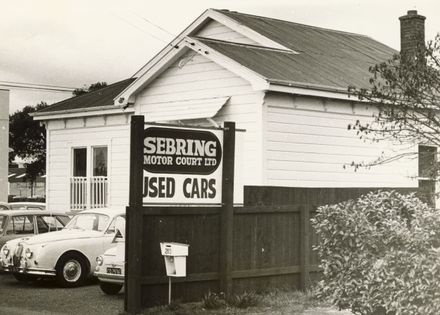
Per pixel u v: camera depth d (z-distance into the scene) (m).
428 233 8.38
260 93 17.41
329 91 18.17
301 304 12.12
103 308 12.64
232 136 12.75
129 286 11.55
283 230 13.58
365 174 19.70
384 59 23.77
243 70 17.53
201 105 18.67
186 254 11.65
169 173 12.09
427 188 16.45
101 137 23.20
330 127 18.88
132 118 11.68
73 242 15.86
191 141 12.35
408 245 8.45
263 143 17.41
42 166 78.75
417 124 16.12
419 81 14.10
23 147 78.75
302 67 19.27
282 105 17.84
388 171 20.19
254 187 14.12
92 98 24.91
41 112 24.83
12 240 16.34
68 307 12.80
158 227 11.88
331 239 9.47
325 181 18.70
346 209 9.43
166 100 19.91
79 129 24.03
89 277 16.14
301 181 18.17
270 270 13.24
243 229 12.96
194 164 12.38
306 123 18.33
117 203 22.55
